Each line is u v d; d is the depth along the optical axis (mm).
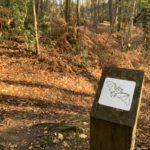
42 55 13984
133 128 2984
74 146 5203
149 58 18031
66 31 16656
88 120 6652
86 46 16391
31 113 8016
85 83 12688
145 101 11586
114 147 3131
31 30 15617
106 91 3203
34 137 5652
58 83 11766
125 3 19250
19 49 14211
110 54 16766
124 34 19812
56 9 23734
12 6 15891
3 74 11445
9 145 5453
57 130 5664
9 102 8742
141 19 21359
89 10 35250
